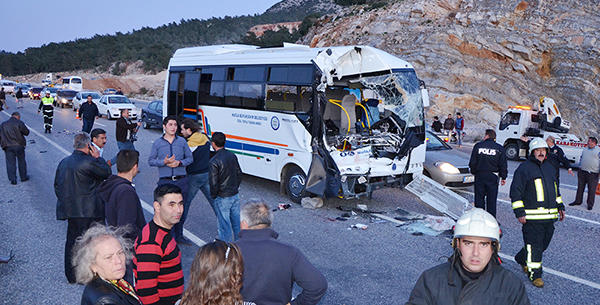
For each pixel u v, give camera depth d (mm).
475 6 38500
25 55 170000
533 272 5492
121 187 4078
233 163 5953
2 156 14023
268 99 9422
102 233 2543
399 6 44062
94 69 147125
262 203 3162
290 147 8914
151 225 3377
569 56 33656
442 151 10984
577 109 31516
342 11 56531
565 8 35844
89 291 2410
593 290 5438
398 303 4965
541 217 5379
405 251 6566
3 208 8414
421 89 8984
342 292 5211
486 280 2436
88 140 5105
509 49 34000
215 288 2273
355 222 7984
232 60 10484
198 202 9258
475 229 2412
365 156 8859
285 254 2904
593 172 9312
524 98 31766
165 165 6176
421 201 8602
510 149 18422
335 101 9602
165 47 144875
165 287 3408
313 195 8914
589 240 7363
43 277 5516
